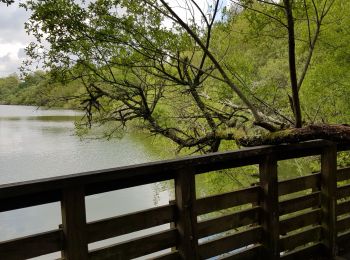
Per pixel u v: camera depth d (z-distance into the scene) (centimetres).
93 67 542
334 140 264
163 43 518
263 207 267
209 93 624
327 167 300
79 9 471
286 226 285
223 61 558
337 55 714
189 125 632
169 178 225
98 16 493
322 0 617
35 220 1404
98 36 489
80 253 189
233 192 255
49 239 183
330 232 303
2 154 2645
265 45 559
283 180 284
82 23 478
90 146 2795
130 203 1555
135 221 213
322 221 305
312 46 386
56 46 486
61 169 2123
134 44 510
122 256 208
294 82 288
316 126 262
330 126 262
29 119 5734
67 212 184
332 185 302
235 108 541
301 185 295
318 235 305
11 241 173
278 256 270
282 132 275
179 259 228
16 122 5194
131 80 613
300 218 294
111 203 1568
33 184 170
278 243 270
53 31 475
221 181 828
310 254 301
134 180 210
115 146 2684
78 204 187
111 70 579
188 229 227
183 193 224
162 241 224
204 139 543
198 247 234
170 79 551
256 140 306
